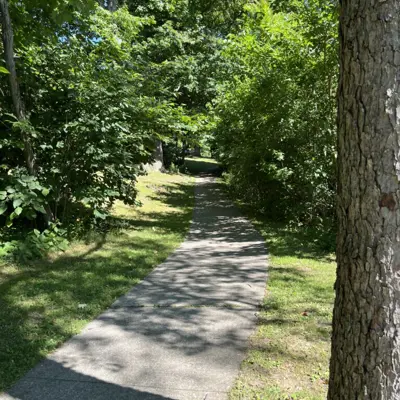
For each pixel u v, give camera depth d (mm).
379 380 1756
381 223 1711
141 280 5898
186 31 20594
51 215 7754
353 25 1746
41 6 6461
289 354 3559
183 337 3951
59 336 3924
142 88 9430
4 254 6344
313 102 9414
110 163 8227
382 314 1732
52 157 7590
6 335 3895
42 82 7871
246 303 4895
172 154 30969
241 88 11594
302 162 10000
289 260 7152
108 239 8367
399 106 1671
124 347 3752
